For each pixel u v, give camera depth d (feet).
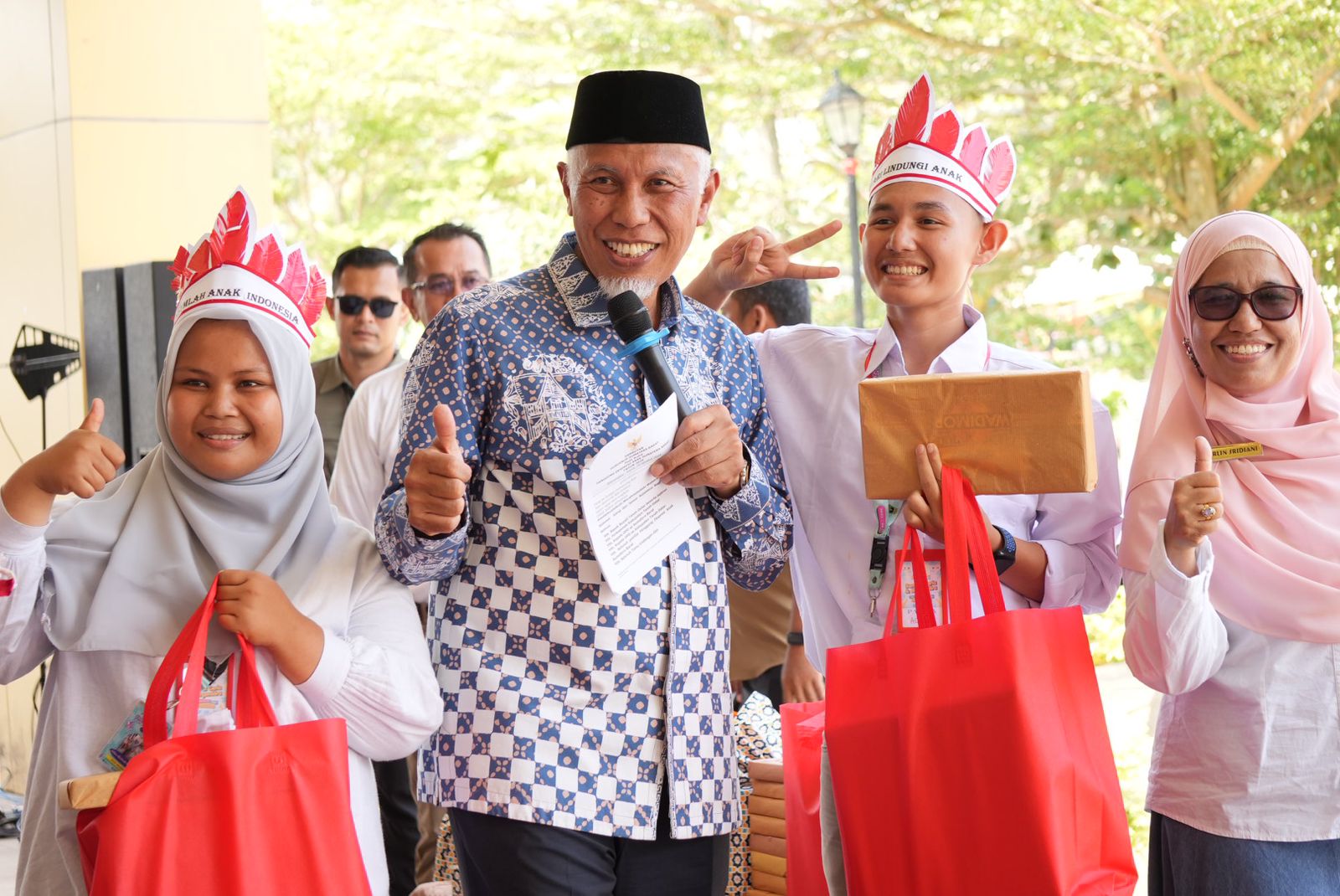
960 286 8.31
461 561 7.55
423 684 7.13
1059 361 41.19
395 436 12.39
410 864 12.99
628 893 7.52
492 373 7.55
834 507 8.46
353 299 15.11
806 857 8.41
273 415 7.08
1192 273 7.99
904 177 8.14
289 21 40.88
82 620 6.89
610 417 7.52
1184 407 8.12
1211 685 7.82
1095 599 8.39
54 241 19.02
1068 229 40.91
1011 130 39.52
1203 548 7.38
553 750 7.27
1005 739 6.97
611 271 7.64
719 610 7.80
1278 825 7.61
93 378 18.29
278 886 6.31
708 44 39.29
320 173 45.83
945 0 37.68
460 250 14.58
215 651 6.97
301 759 6.40
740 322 13.12
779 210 43.37
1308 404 8.02
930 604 7.47
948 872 7.05
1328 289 36.06
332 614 7.18
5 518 6.51
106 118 18.76
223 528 7.08
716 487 7.48
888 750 7.20
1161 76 36.58
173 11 19.07
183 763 6.26
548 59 40.11
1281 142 35.45
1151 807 8.05
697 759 7.57
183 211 19.13
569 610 7.38
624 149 7.51
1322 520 7.80
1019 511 8.28
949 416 7.43
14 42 19.31
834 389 8.57
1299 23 33.37
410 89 41.01
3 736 19.60
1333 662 7.68
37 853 6.84
